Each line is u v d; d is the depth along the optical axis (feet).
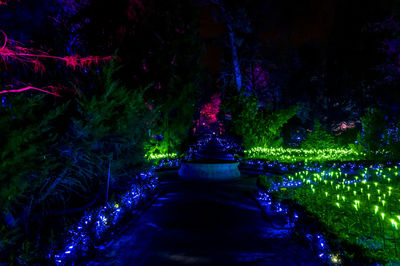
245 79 116.47
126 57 33.32
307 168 41.11
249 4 105.91
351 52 97.45
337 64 102.99
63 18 25.20
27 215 11.84
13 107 9.83
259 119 73.00
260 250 13.47
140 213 20.29
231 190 28.91
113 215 16.61
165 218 19.10
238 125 73.46
